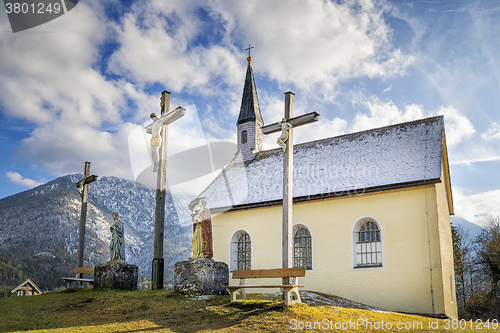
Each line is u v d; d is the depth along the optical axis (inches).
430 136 758.5
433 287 622.8
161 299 498.9
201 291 523.8
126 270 609.6
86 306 484.4
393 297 650.2
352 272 695.1
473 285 1230.9
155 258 557.6
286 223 476.7
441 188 713.0
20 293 868.0
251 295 550.3
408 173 683.4
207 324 397.1
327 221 738.8
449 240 752.3
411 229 657.0
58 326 408.8
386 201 687.7
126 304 482.3
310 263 755.4
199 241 553.0
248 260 832.9
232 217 857.5
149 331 376.2
